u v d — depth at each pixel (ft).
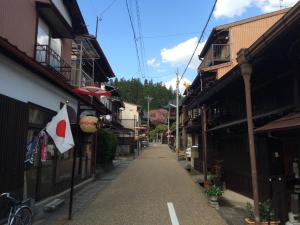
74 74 61.98
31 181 34.04
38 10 43.04
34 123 34.45
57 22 46.42
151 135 328.08
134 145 167.32
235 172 47.14
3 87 27.81
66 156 46.19
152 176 67.97
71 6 56.39
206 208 36.14
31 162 33.22
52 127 30.63
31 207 26.48
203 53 98.17
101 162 74.79
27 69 31.40
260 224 24.59
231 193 46.09
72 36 50.83
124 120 197.47
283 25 20.61
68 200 40.93
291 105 29.07
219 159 57.16
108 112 75.66
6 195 23.18
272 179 27.84
